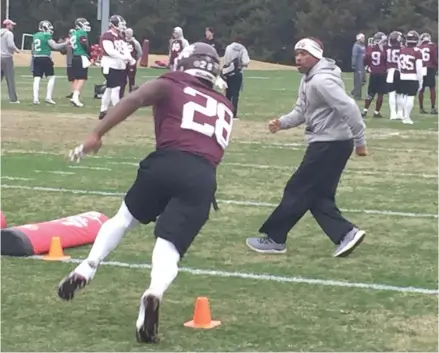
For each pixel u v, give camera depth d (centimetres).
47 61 2580
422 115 2678
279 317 675
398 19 6838
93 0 7362
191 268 826
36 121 2103
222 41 7350
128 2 7381
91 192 1211
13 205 1103
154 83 620
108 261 845
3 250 854
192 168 614
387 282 787
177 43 2583
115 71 2167
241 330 640
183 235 610
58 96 2925
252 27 7262
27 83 3578
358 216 1104
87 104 2642
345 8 6944
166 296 728
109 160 1516
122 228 638
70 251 880
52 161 1486
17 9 7300
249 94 3344
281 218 888
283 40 7269
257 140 1875
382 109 2883
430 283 786
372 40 2628
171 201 618
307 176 879
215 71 645
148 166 621
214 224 1030
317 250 917
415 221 1079
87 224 920
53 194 1189
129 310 688
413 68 2370
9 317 663
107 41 2159
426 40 2725
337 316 679
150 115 2369
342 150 869
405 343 616
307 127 880
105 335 624
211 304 707
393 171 1496
